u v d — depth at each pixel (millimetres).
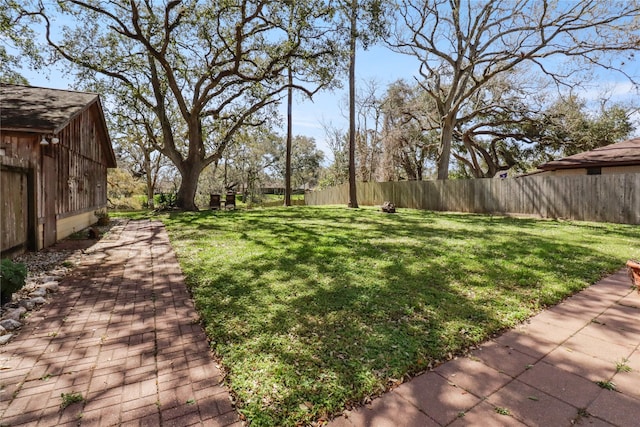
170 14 12609
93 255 5668
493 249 5766
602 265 4746
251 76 13766
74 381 2109
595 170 12930
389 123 24516
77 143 8938
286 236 7184
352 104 15656
